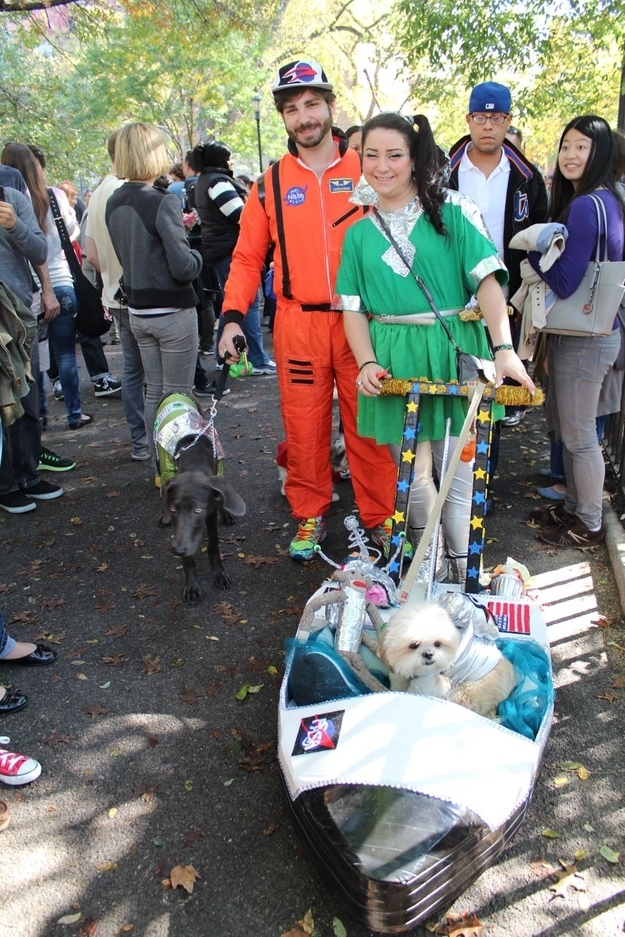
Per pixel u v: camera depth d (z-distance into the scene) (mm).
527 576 3344
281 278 3738
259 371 8516
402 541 2920
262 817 2506
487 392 2764
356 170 3566
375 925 1862
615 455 4727
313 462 4070
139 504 5129
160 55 23016
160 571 4219
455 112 15891
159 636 3588
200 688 3197
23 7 11039
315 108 3352
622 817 2428
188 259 4562
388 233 2920
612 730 2807
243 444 6195
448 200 2861
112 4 14547
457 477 3195
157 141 4535
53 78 23609
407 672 2287
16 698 3092
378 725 2107
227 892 2240
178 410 4195
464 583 3115
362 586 2594
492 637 2568
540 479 5129
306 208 3584
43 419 6840
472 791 1967
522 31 9656
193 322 4871
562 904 2141
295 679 2447
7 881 2307
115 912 2195
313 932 2102
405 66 12023
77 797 2631
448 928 2078
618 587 3658
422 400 3043
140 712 3055
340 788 1998
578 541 4137
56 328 6469
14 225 4465
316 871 2242
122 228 4590
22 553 4473
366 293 3084
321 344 3764
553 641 3348
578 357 3744
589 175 3605
